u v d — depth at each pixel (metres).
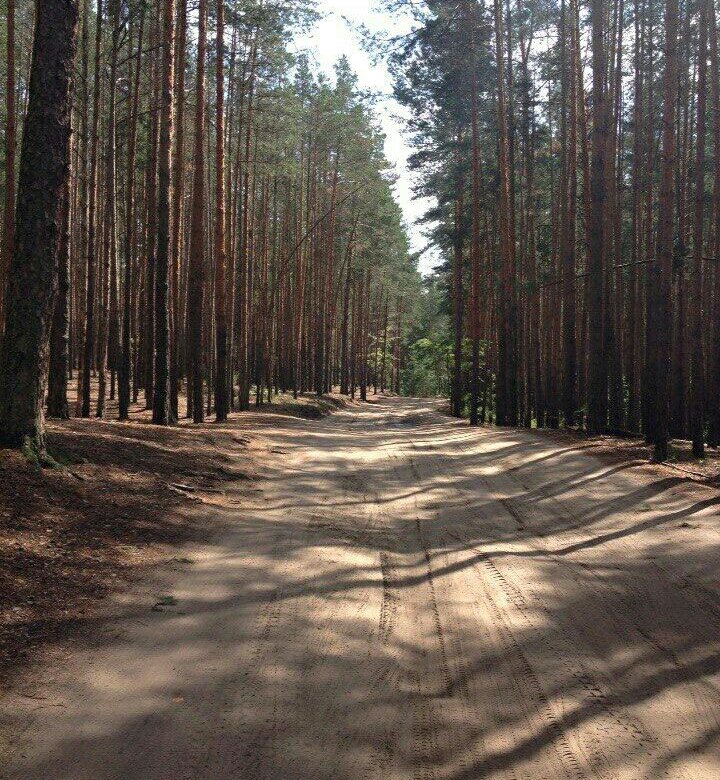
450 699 4.90
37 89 9.73
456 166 33.34
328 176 51.25
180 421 23.11
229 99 30.92
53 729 4.25
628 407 27.16
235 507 10.96
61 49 9.82
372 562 8.26
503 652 5.71
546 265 35.81
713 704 4.84
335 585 7.30
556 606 6.77
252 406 33.53
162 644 5.55
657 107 27.28
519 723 4.57
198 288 21.86
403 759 4.13
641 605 6.78
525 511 11.13
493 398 38.47
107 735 4.22
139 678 4.95
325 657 5.49
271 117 36.03
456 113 30.17
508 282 27.38
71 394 28.06
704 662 5.52
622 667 5.44
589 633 6.12
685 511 10.48
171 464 12.78
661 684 5.14
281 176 45.97
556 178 38.56
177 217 22.83
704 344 26.72
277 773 3.92
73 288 35.72
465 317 42.94
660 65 27.22
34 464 9.44
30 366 9.73
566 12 28.47
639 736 4.42
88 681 4.85
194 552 8.20
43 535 7.57
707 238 28.84
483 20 26.94
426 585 7.43
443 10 27.33
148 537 8.41
